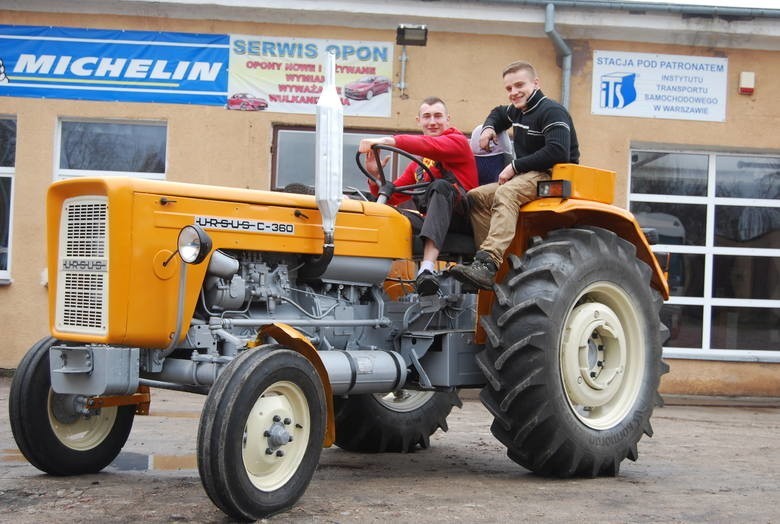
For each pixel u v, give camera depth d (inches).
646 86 401.1
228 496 150.5
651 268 219.9
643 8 388.2
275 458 159.9
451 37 395.9
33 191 388.2
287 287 187.6
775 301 417.4
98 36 388.5
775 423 325.7
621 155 400.5
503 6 388.8
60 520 152.9
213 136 390.0
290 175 394.0
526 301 191.8
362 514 160.2
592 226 213.5
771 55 405.4
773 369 402.6
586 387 202.4
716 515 167.0
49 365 188.5
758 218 417.7
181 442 243.1
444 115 225.8
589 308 204.4
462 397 378.6
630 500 178.9
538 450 195.6
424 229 199.2
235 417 151.4
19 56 388.2
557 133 204.4
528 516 161.9
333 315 195.3
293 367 161.8
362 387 190.4
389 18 390.6
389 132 395.2
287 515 159.0
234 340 170.6
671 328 413.7
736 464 231.0
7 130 395.9
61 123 394.3
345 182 394.3
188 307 170.6
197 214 173.8
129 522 152.1
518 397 191.2
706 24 394.3
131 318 165.6
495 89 396.8
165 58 389.1
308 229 188.7
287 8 384.2
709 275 415.5
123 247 165.2
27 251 386.9
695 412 354.3
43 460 188.5
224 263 175.0
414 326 211.2
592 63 399.2
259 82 391.2
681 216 414.6
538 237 206.8
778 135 406.0
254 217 181.2
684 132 403.2
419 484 191.9
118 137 396.8
